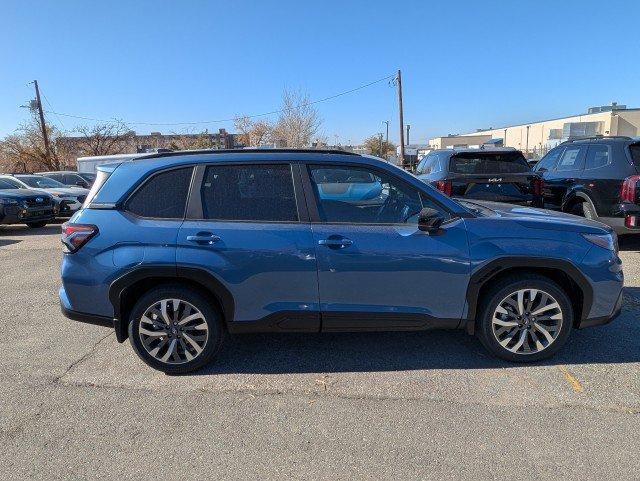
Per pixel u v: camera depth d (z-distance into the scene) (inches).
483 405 125.8
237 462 105.6
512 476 99.3
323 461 105.3
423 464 103.6
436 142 3115.2
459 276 140.3
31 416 125.1
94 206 143.9
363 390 135.0
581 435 112.2
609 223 283.6
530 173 295.9
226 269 137.9
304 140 1672.0
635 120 1941.4
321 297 140.9
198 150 150.3
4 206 486.3
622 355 152.3
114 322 142.2
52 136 1540.4
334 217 142.5
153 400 132.2
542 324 145.2
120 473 102.8
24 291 245.4
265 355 158.2
